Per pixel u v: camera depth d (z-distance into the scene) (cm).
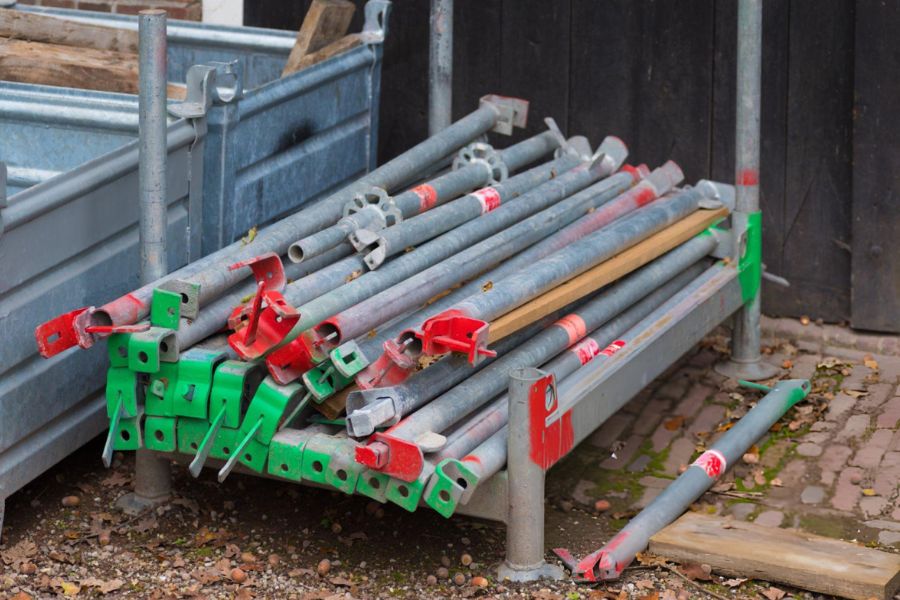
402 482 438
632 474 564
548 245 563
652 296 586
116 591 473
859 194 670
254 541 507
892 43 648
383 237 507
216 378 461
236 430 462
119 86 591
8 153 559
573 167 636
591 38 708
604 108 714
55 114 543
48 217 480
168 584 477
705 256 634
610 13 702
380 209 536
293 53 627
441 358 475
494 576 479
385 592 474
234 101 548
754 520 523
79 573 483
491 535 512
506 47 724
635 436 595
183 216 546
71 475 551
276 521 521
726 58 686
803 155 682
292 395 452
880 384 639
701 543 488
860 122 661
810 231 689
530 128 731
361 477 445
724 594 471
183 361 463
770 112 683
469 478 438
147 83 476
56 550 497
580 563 477
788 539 494
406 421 447
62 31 622
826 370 655
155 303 466
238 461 478
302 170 613
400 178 590
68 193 485
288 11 741
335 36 645
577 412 487
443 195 570
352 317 460
